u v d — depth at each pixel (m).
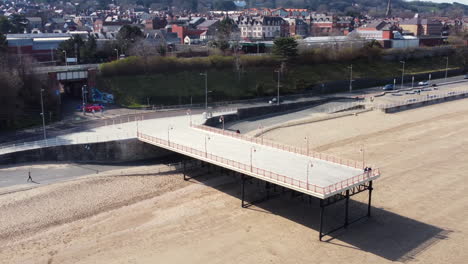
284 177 49.75
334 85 129.75
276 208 56.19
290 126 94.19
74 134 75.81
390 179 65.00
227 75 120.19
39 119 85.12
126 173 66.00
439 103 117.19
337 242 48.03
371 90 132.25
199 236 49.38
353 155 75.69
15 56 94.56
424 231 50.25
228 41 149.25
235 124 95.25
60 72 97.25
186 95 108.06
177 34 185.38
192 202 57.75
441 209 55.59
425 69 158.38
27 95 89.38
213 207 56.31
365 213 54.69
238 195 60.03
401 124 96.06
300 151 65.00
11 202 55.06
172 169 68.69
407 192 60.59
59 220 52.31
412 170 68.62
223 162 56.00
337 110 107.62
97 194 59.09
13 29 168.88
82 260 44.75
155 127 79.31
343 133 89.31
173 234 49.78
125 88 104.56
